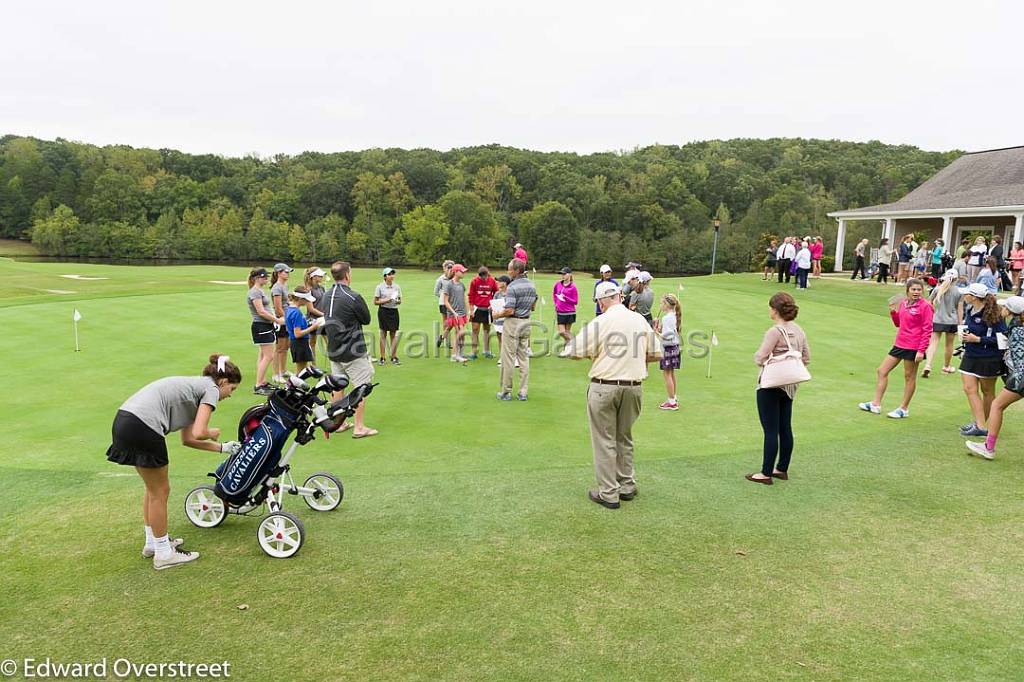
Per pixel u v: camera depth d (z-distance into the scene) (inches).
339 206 3690.9
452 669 120.8
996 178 1155.9
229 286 987.3
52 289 929.5
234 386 175.2
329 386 177.2
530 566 160.6
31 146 3762.3
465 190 3769.7
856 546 173.2
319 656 124.6
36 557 164.9
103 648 127.6
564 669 121.0
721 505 200.5
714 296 798.5
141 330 526.0
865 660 124.3
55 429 283.0
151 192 3659.0
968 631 134.6
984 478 225.1
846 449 258.1
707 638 131.2
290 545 167.9
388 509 196.5
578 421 304.0
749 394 360.5
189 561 162.9
